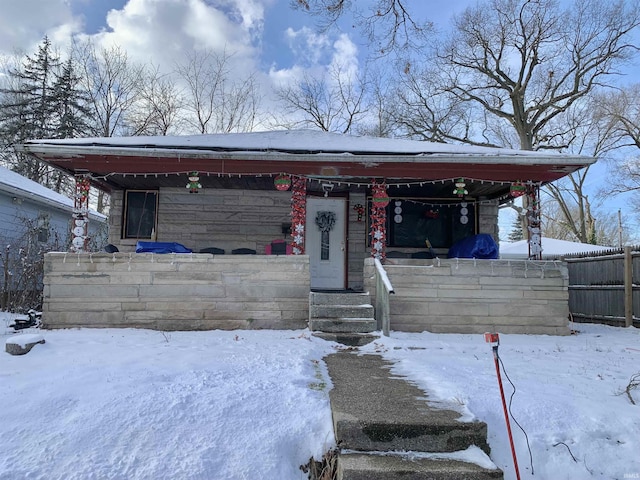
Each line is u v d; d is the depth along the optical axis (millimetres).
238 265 7449
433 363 5266
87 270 7387
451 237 10117
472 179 8062
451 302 7629
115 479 2838
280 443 3277
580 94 21656
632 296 9391
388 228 10070
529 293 7691
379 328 7188
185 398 3746
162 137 8633
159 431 3295
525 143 22219
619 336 7793
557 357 5855
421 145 8844
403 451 3291
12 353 5262
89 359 5020
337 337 6582
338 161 7777
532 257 8125
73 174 8047
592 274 10734
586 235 29078
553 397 4039
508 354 5988
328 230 10039
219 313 7375
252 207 9945
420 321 7574
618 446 3418
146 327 7316
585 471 3248
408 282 7625
